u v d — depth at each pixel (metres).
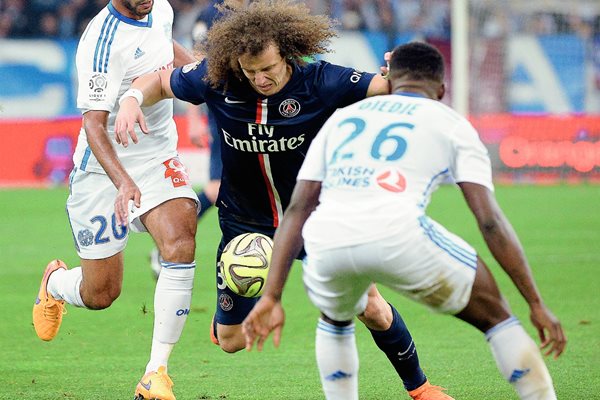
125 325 27.66
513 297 32.22
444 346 24.66
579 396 19.47
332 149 15.34
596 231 47.41
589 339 25.08
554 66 78.56
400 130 15.06
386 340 18.81
